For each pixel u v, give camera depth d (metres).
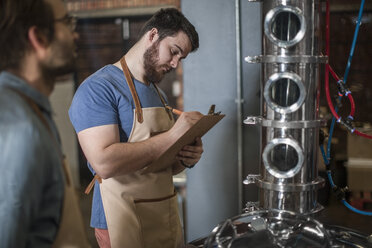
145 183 1.37
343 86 1.18
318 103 1.00
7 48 0.67
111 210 1.36
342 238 0.94
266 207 1.03
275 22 0.94
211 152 1.97
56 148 0.71
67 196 0.73
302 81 0.94
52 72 0.72
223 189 1.99
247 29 1.85
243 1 1.83
